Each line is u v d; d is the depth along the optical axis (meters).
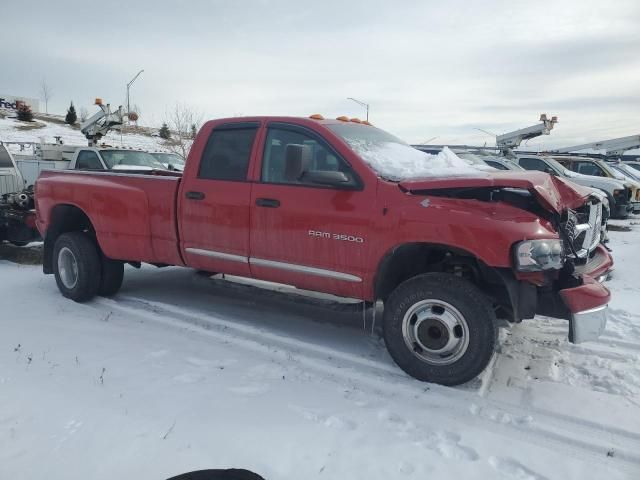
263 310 5.62
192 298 6.04
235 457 2.89
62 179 5.95
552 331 5.04
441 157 4.57
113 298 6.00
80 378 3.81
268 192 4.51
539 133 16.69
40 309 5.52
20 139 35.09
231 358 4.29
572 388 3.86
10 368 3.95
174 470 2.75
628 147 22.17
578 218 4.34
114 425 3.16
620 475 2.85
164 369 4.02
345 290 4.28
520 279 3.68
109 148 12.27
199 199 4.91
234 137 4.84
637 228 13.89
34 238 8.38
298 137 4.52
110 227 5.52
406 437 3.17
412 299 3.90
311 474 2.77
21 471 2.73
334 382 3.91
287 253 4.45
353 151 4.23
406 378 3.98
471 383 3.89
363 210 4.04
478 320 3.68
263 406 3.48
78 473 2.72
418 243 3.89
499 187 3.79
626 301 6.14
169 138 40.25
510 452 3.04
